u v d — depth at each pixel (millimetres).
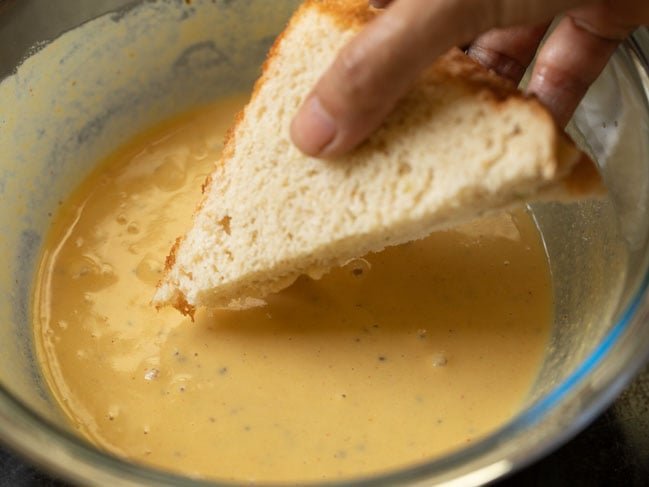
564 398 233
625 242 278
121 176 358
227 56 375
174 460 277
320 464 274
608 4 269
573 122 320
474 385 290
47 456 230
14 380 274
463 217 253
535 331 305
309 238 268
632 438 282
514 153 234
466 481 218
